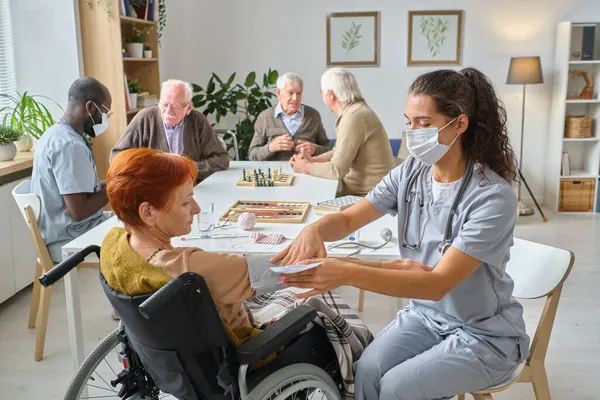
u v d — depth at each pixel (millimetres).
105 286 1387
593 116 5383
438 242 1642
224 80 5727
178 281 1231
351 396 1665
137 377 1604
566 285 3602
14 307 3295
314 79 5652
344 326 1634
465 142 1577
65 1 4117
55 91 4238
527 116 5539
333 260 1445
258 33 5609
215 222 2395
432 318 1693
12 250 3316
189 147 3535
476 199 1544
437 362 1550
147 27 4895
